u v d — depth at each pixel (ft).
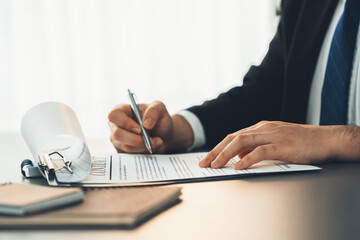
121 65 11.12
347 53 3.34
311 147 2.37
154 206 1.46
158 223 1.37
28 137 2.20
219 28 11.35
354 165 2.35
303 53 3.82
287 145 2.35
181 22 11.25
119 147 3.00
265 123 2.60
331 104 3.40
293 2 4.05
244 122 3.65
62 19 10.83
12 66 10.82
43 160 2.13
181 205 1.59
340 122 3.36
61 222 1.30
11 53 10.78
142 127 2.84
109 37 11.02
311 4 3.84
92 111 11.10
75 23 10.88
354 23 3.33
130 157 2.65
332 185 1.90
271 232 1.29
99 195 1.54
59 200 1.37
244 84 3.97
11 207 1.30
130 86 11.19
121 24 11.03
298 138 2.40
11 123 10.91
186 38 11.30
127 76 11.17
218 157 2.28
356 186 1.87
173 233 1.28
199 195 1.75
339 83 3.37
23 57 10.82
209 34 11.35
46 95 10.94
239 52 11.41
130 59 11.14
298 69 3.81
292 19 4.03
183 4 11.23
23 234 1.24
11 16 10.70
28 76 10.87
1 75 10.81
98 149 3.21
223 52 11.41
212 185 1.94
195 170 2.23
